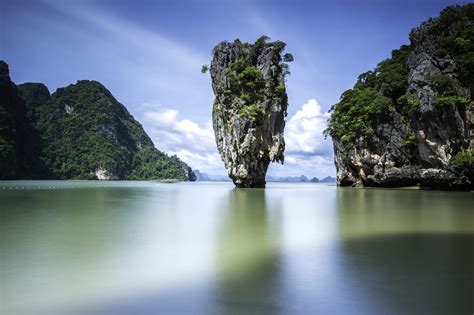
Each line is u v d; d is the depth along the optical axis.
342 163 68.06
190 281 8.12
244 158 53.84
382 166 55.81
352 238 13.13
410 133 50.59
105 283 7.99
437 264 9.42
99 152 170.00
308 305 6.74
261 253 10.75
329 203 28.67
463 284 7.80
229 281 8.12
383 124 54.78
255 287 7.75
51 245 11.90
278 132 56.12
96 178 160.00
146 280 8.20
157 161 190.00
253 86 52.75
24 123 155.62
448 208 23.86
